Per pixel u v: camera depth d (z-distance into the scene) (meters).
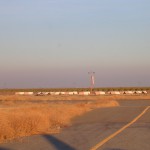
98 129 21.86
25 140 16.91
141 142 15.73
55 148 14.27
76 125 24.78
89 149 13.78
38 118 22.05
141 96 92.69
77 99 79.69
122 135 18.45
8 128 18.44
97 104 53.62
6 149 14.13
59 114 29.27
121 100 76.25
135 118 30.55
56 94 120.25
